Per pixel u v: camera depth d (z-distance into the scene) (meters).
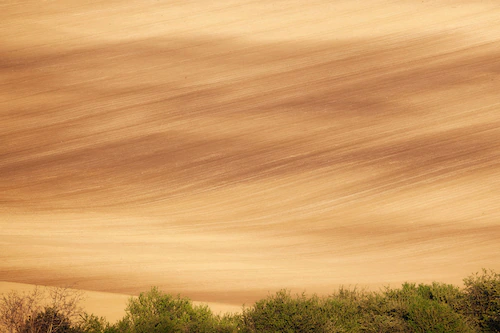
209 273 88.31
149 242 105.62
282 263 95.44
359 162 146.25
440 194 129.25
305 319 39.50
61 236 108.19
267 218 121.38
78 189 138.75
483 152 148.50
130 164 151.50
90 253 96.94
